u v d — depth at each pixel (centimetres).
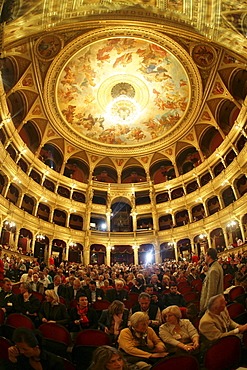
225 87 2489
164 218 3559
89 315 628
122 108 3158
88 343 446
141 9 1478
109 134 3497
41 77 2498
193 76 2595
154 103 3102
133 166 3847
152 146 3575
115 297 786
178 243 3259
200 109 2898
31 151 2998
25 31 1366
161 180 3731
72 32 2138
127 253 3428
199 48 2241
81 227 3419
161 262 3150
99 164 3750
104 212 3450
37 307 673
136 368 349
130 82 2888
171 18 1501
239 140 2614
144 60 2591
